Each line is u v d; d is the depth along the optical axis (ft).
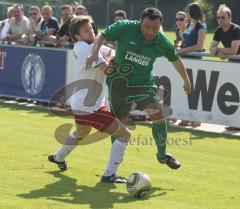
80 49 50.03
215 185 49.93
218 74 75.56
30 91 94.48
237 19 205.67
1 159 56.24
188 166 56.59
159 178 51.57
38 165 54.49
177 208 43.04
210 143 68.44
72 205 42.86
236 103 74.49
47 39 94.17
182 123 79.46
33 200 43.68
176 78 78.79
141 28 48.49
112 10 213.25
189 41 79.30
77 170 53.31
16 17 97.35
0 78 98.27
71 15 91.04
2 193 45.16
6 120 79.30
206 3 216.13
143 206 43.21
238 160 60.08
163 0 209.15
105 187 48.16
